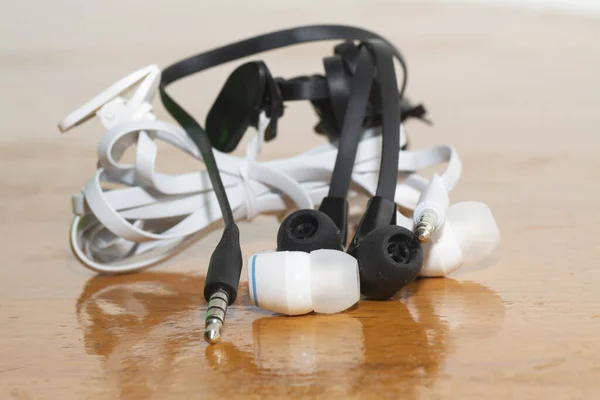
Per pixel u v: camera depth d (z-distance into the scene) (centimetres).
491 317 76
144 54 240
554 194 123
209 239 108
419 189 97
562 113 183
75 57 241
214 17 281
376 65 94
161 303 84
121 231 83
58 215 122
